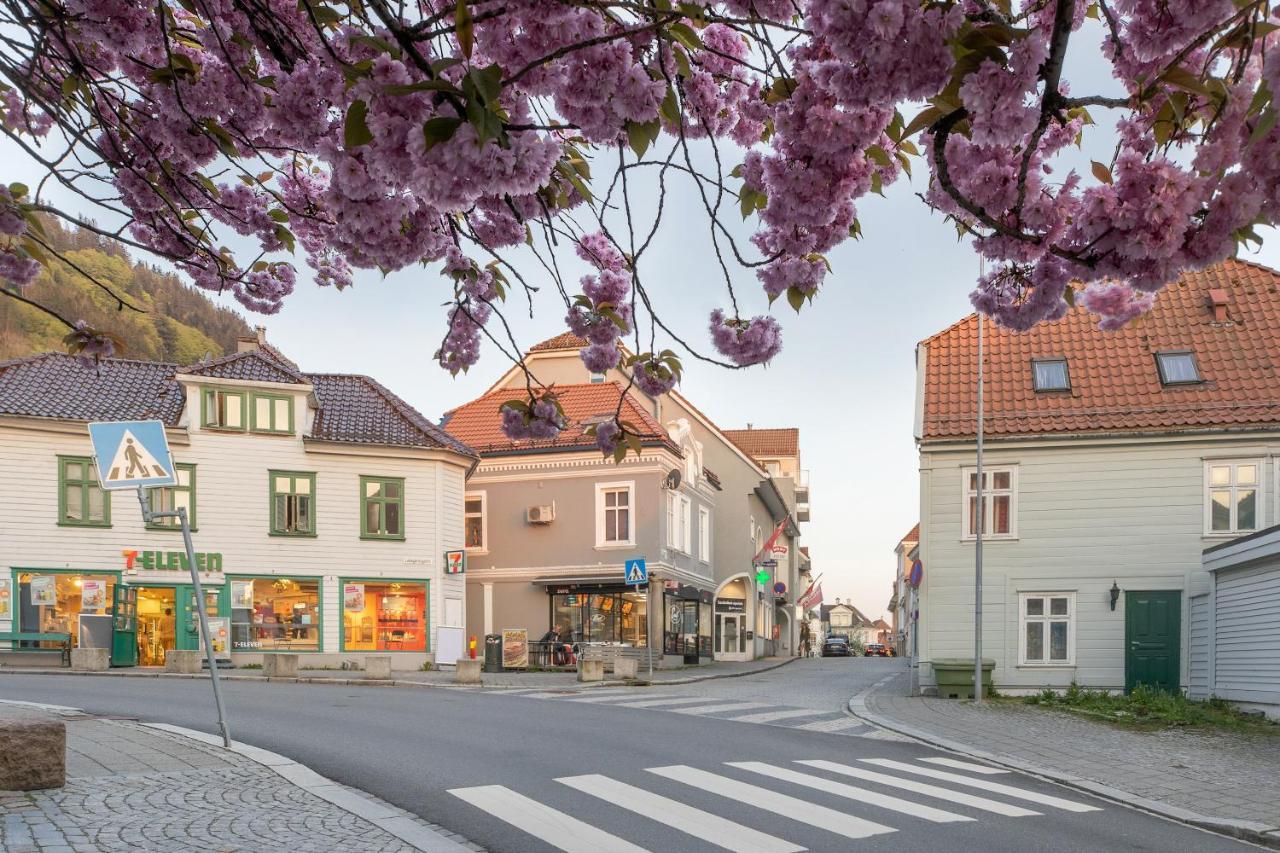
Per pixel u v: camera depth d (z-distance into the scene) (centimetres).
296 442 2709
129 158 389
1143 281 295
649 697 1845
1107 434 2008
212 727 1179
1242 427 1952
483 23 242
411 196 305
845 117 294
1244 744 1316
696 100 365
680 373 420
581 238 440
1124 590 1991
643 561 2377
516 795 813
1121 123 292
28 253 407
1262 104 217
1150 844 729
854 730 1389
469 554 3306
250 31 332
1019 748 1223
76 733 1061
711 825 724
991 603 2039
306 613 2675
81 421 2455
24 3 313
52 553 2409
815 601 5428
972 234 356
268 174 440
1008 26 231
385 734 1149
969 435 2059
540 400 429
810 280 368
